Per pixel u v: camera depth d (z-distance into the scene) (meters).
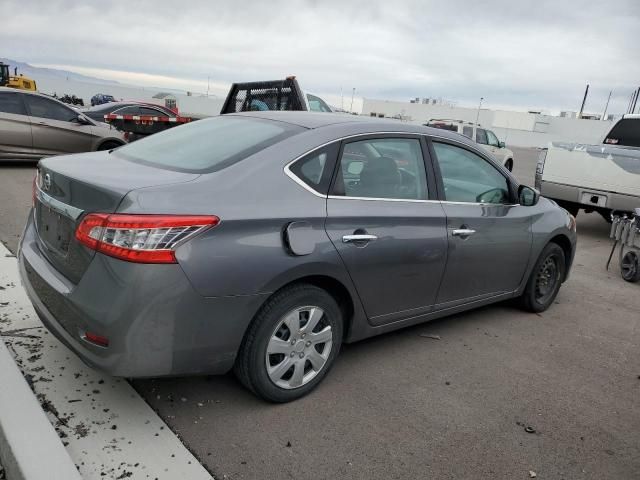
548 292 5.01
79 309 2.46
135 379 3.13
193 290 2.46
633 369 3.96
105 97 36.44
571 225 5.02
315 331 3.08
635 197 7.73
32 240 3.12
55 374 3.06
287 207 2.80
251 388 2.90
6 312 3.77
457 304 3.99
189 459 2.49
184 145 3.25
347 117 3.56
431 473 2.57
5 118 9.88
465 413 3.13
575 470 2.72
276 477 2.44
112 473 2.34
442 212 3.65
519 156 36.31
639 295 5.87
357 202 3.15
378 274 3.25
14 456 2.25
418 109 74.75
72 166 2.90
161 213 2.40
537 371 3.77
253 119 3.48
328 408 3.04
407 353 3.85
